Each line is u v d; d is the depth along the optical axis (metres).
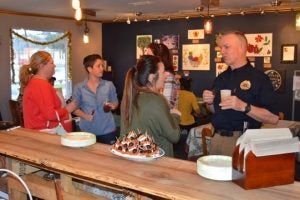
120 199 1.57
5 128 2.23
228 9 5.74
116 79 7.79
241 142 1.24
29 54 6.73
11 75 6.46
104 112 3.12
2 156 1.91
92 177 1.37
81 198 1.57
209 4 4.91
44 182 1.72
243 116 2.14
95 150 1.72
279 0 4.76
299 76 5.41
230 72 2.25
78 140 1.75
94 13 6.03
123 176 1.33
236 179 1.25
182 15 6.54
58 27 7.07
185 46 6.74
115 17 6.99
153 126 1.86
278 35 5.69
